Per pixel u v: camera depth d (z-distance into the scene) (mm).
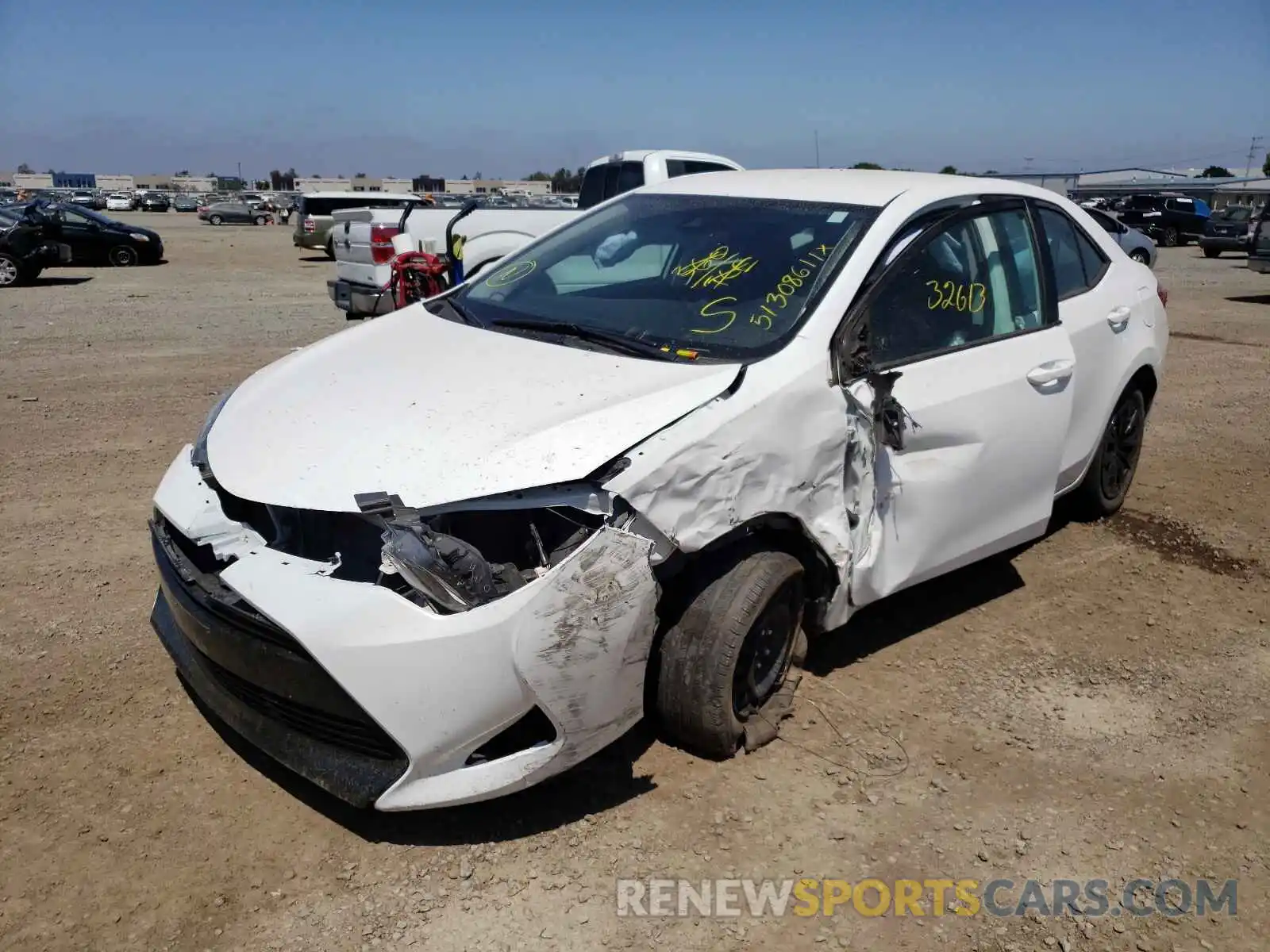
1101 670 4043
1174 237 33906
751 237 3930
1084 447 4914
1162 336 5418
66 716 3424
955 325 3898
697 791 3160
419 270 8383
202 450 3328
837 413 3332
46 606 4199
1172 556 5188
